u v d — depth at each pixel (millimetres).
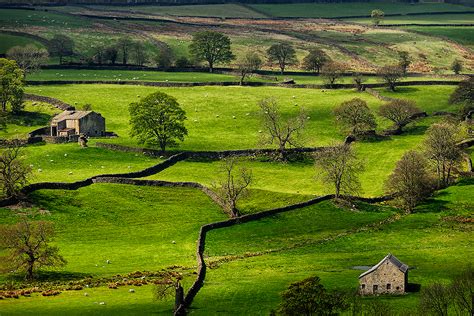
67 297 198250
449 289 183500
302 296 168125
